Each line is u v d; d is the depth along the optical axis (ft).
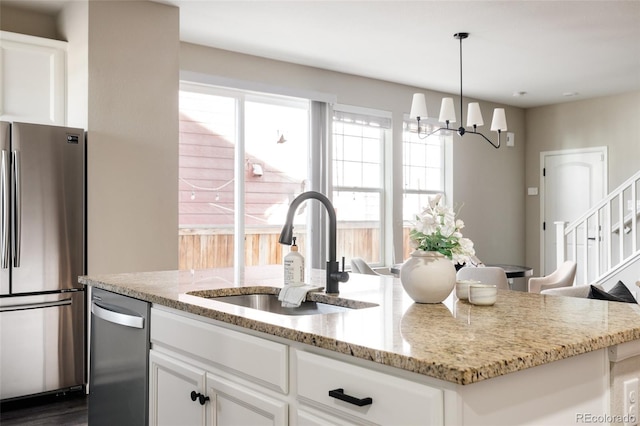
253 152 18.57
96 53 12.92
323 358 4.58
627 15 14.61
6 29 14.08
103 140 13.02
